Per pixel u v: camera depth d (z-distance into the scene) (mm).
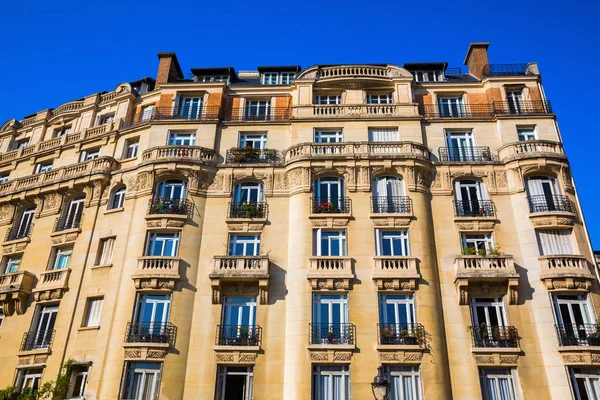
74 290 27281
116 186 30281
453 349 23500
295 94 31906
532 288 24625
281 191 28359
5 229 31703
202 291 25547
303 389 22438
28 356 26016
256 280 25125
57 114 36594
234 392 23422
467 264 24953
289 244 26578
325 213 26781
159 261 25953
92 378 23984
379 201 27438
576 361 22531
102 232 28672
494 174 28125
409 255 25750
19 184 33125
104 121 34688
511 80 31359
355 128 30172
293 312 24422
